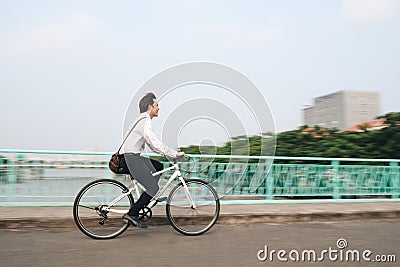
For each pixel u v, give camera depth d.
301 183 9.58
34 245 5.45
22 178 8.02
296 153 11.50
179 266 4.50
